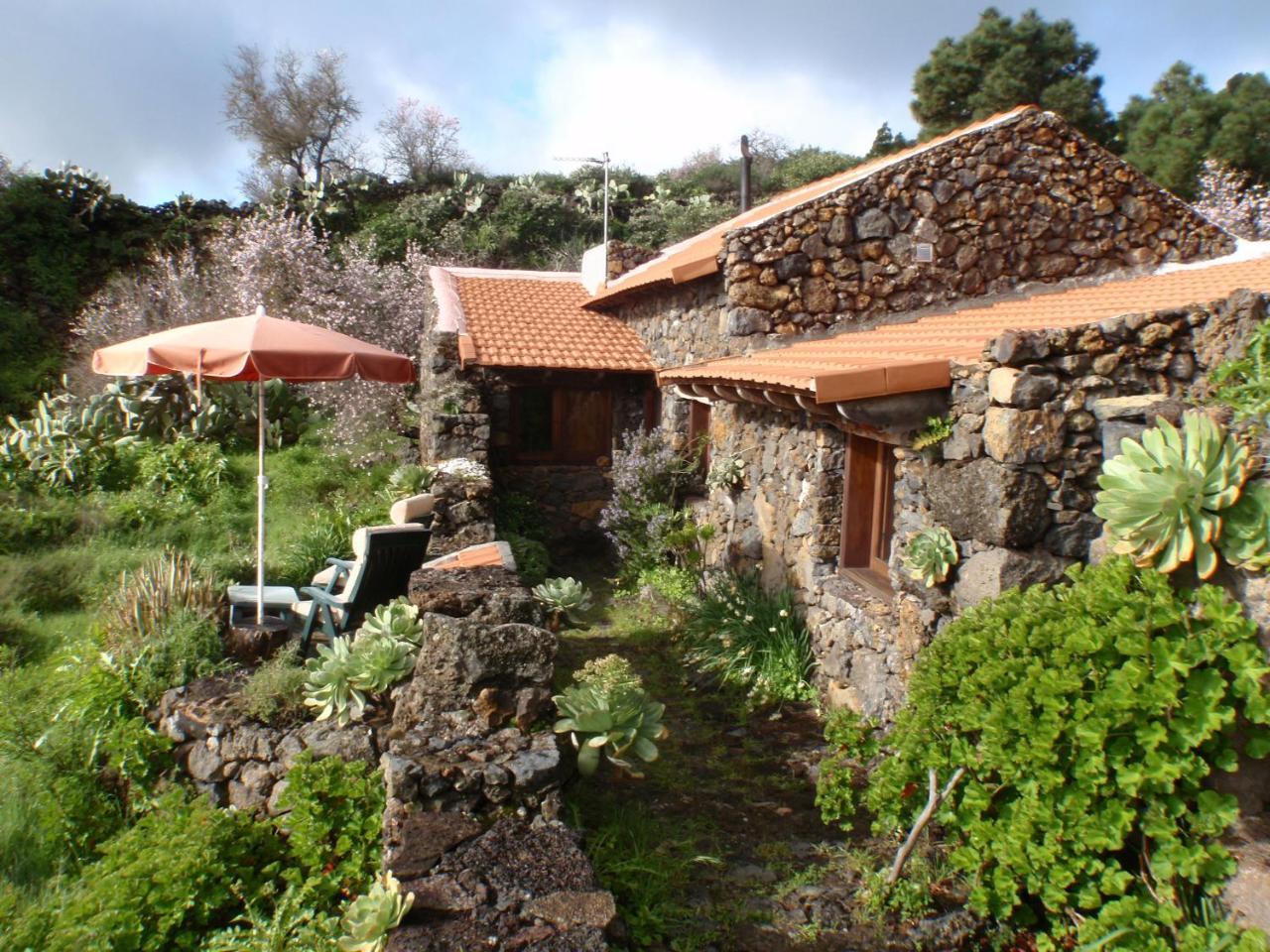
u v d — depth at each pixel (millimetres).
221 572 8633
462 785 4035
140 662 5688
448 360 11820
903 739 4055
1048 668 3559
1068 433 4531
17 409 16688
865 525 6867
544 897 3361
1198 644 3215
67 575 8875
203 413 13242
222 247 18547
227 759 4984
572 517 12547
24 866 4852
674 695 7027
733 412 9008
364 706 5023
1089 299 7512
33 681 6516
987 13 24000
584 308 13836
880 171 8492
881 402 5129
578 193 27703
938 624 5117
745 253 8336
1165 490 3320
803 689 6801
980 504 4680
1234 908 3086
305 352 6336
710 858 4418
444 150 29312
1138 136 19703
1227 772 3369
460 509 9250
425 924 3201
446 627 4664
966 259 8672
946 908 3951
